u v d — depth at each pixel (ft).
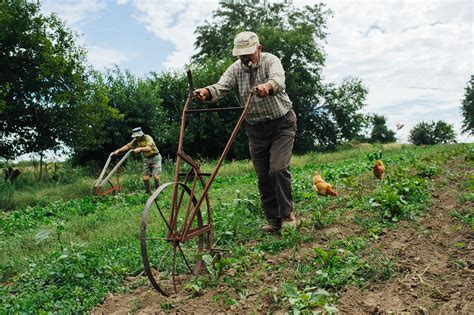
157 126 87.76
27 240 24.56
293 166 69.92
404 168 37.81
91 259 17.99
